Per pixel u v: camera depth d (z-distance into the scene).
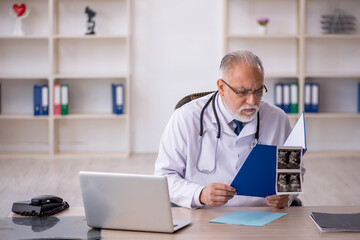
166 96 5.89
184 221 1.68
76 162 5.39
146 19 5.80
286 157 1.71
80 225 1.67
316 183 4.55
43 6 5.73
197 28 5.84
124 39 5.82
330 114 5.65
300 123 1.81
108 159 5.56
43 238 1.52
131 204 1.57
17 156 5.64
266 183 1.74
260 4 5.84
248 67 1.87
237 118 1.95
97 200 1.60
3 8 5.72
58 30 5.77
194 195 1.86
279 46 5.89
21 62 5.81
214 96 2.11
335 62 5.94
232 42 5.87
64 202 1.90
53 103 5.55
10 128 5.90
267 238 1.51
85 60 5.83
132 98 5.88
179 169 2.10
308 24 5.86
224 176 2.06
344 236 1.53
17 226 1.65
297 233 1.56
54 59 5.63
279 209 1.84
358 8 5.86
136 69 5.84
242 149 2.06
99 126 5.93
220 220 1.70
